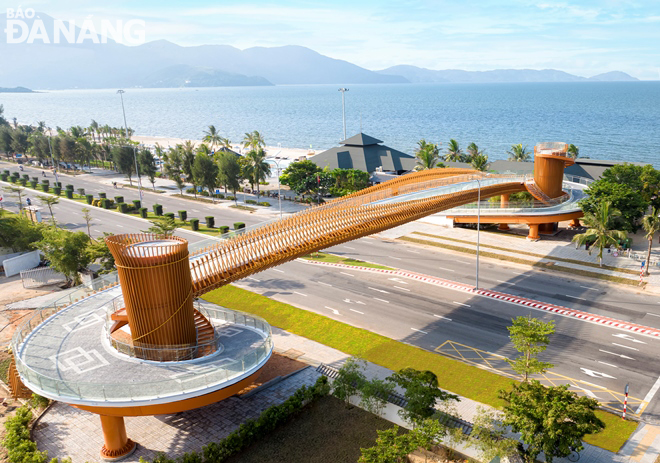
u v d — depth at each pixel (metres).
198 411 33.03
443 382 35.69
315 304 49.38
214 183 95.00
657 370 36.25
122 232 76.38
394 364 38.22
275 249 36.19
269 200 95.31
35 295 54.34
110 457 28.56
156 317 29.33
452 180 65.19
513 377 36.06
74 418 32.53
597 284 51.72
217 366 29.34
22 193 105.25
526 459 26.94
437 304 48.56
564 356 38.44
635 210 59.84
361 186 88.62
